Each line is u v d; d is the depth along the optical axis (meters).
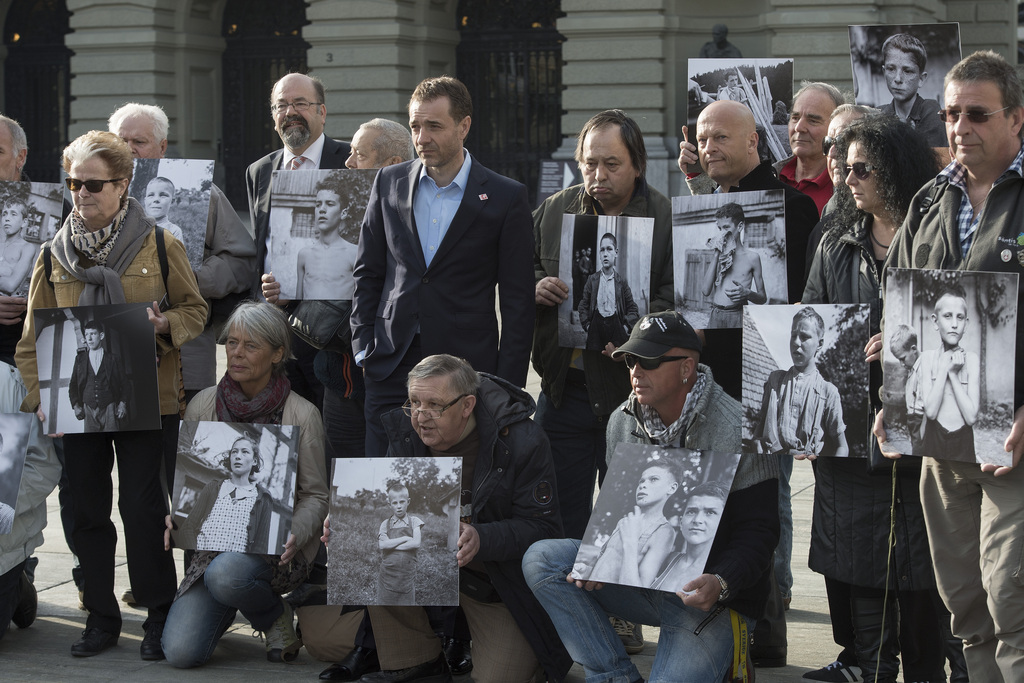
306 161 5.68
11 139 5.00
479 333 4.50
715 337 4.45
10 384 4.64
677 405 3.74
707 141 4.56
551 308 4.71
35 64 23.80
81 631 4.86
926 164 3.81
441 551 3.96
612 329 4.54
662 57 18.47
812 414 3.64
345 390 5.02
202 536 4.35
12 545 4.48
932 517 3.54
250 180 5.77
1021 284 3.21
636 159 4.63
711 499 3.62
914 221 3.56
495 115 21.11
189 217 5.08
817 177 5.54
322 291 4.95
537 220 4.93
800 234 4.49
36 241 4.87
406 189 4.57
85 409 4.40
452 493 3.97
